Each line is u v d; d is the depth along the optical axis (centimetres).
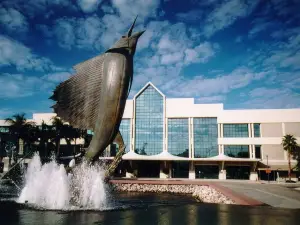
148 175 5388
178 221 685
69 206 930
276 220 704
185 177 5284
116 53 855
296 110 5088
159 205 1061
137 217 743
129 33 866
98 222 669
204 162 5169
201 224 649
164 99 5488
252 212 836
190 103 5431
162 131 5416
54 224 643
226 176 5153
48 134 4934
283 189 2328
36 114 5862
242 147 5169
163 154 4803
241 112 5247
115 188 2811
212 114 5331
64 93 828
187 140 5353
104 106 846
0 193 1338
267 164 5009
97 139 865
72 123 829
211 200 1811
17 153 5459
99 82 847
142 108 5531
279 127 5097
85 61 841
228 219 715
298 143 4962
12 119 5100
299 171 4916
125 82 852
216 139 5288
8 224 645
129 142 5406
